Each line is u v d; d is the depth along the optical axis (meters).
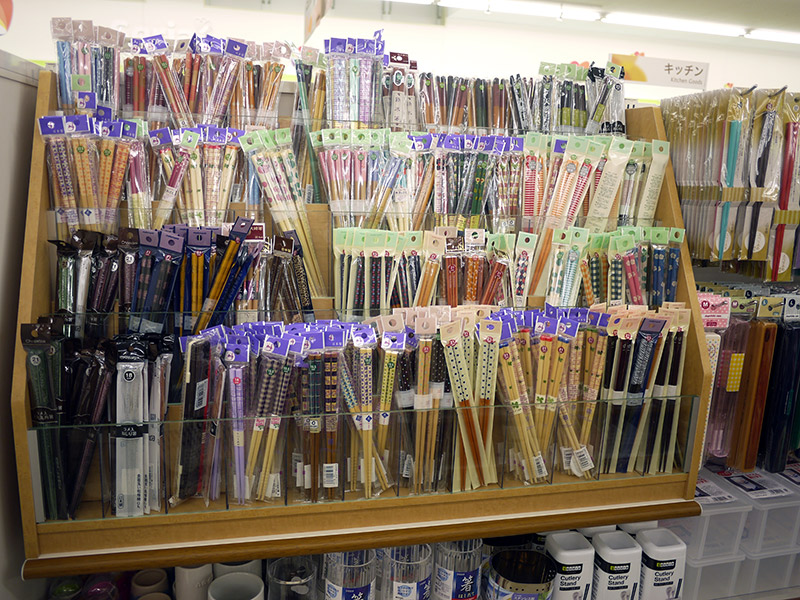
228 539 1.50
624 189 1.94
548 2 2.85
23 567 1.38
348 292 1.71
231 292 1.59
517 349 1.66
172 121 1.76
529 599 1.65
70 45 1.65
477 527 1.61
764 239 1.94
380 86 1.88
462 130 1.97
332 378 1.51
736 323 2.00
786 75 5.41
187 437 1.46
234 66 1.79
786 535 2.06
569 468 1.74
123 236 1.52
